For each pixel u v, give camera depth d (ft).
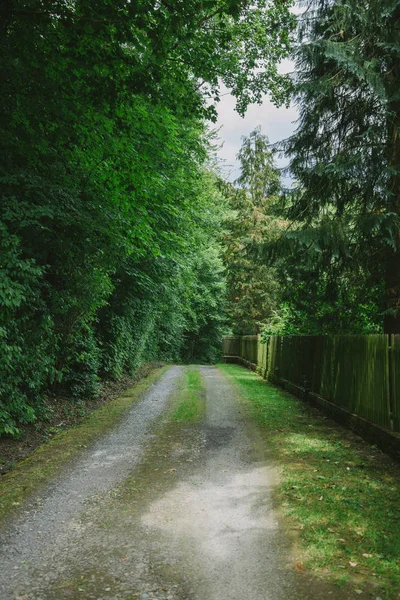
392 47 29.71
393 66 31.68
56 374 36.60
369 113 35.32
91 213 30.35
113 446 24.89
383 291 35.35
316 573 11.71
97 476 19.77
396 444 22.07
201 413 34.65
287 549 13.06
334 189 36.04
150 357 94.43
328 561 12.28
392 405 23.38
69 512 15.92
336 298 38.24
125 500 17.03
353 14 31.37
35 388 30.07
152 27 22.49
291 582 11.36
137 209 32.91
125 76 25.22
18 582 11.46
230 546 13.35
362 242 34.01
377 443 24.32
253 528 14.56
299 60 36.04
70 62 24.89
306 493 17.40
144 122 31.32
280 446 24.47
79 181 30.60
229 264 97.25
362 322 39.40
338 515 15.26
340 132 37.24
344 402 31.14
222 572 11.93
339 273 36.63
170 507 16.37
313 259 34.30
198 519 15.31
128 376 61.05
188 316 122.62
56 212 26.40
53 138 28.73
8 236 23.70
